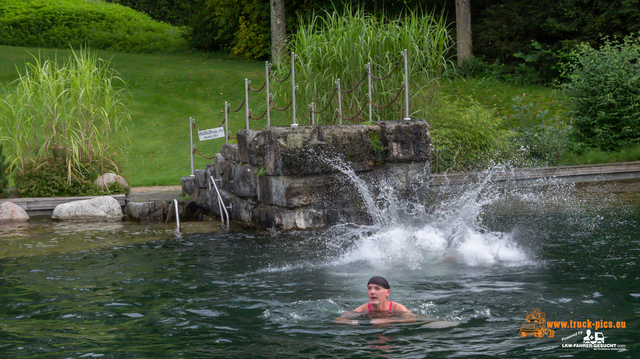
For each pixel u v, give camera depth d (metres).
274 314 5.15
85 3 36.31
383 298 5.14
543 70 24.12
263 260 7.57
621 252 7.31
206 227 10.68
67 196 12.30
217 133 12.56
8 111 12.30
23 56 26.05
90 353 4.21
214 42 31.02
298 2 27.14
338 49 12.37
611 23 23.17
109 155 13.57
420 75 12.58
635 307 5.07
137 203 11.63
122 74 24.88
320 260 7.54
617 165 15.66
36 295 5.89
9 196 12.25
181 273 6.85
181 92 23.44
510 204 11.67
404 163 10.62
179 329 4.75
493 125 15.76
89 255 8.02
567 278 6.14
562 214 10.32
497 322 4.78
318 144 9.95
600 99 17.91
